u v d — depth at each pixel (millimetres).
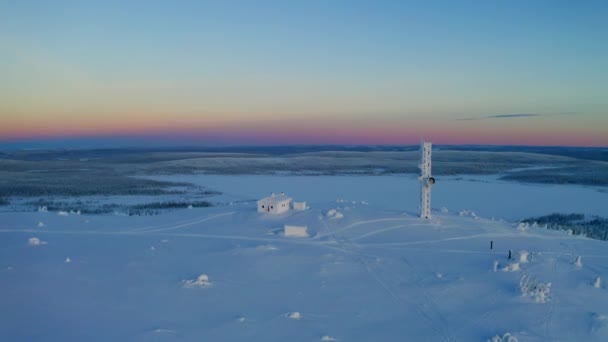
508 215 111438
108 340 29625
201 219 73688
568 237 64875
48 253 52938
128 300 37375
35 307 35375
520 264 47312
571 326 32062
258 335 30906
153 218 76125
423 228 66375
